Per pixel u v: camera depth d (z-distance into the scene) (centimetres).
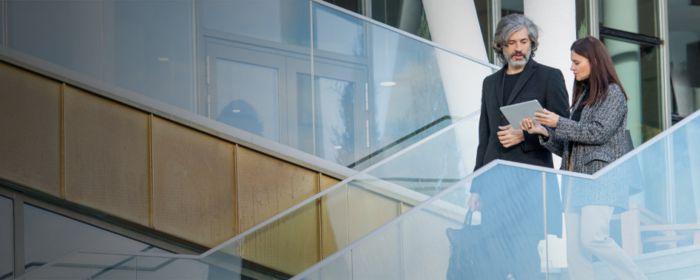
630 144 635
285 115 800
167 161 763
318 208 714
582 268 584
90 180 737
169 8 764
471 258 559
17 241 727
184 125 769
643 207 596
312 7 809
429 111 825
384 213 746
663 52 1410
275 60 798
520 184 577
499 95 650
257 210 793
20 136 715
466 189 562
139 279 647
